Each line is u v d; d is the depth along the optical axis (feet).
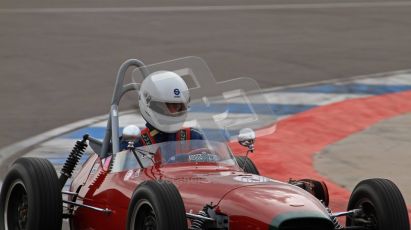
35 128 175.11
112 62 237.04
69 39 265.54
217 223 83.05
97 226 95.71
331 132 172.45
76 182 103.76
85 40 264.72
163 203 80.02
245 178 89.76
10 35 269.85
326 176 143.23
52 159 151.64
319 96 201.57
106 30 280.51
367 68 233.96
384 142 166.30
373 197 87.10
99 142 107.24
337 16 313.32
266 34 278.67
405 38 277.64
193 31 280.72
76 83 214.69
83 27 285.02
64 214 101.50
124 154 96.22
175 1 347.15
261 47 258.98
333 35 279.69
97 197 95.76
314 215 80.69
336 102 195.11
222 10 323.16
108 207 93.25
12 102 196.75
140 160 94.43
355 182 140.05
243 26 290.97
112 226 92.27
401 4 344.49
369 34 282.56
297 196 84.74
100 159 101.86
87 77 220.64
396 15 317.83
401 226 85.46
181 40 266.36
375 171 146.92
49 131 172.86
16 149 159.02
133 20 299.17
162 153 94.48
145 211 84.02
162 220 79.41
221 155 96.02
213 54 247.50
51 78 219.61
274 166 148.15
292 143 162.81
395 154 157.99
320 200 91.97
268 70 229.66
